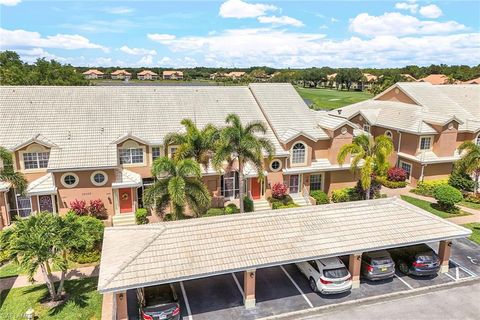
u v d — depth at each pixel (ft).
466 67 498.28
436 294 66.39
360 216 72.38
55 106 106.11
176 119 111.24
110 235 67.00
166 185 77.56
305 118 120.67
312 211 72.84
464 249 83.82
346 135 114.21
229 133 86.02
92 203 95.09
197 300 64.44
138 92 116.67
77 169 92.43
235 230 66.08
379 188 114.73
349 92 505.25
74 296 64.85
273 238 64.85
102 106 109.50
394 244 66.08
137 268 56.44
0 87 106.83
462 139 133.18
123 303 55.47
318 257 62.23
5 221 92.89
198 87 124.77
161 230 64.80
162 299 57.77
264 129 91.35
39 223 61.26
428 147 128.16
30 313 57.06
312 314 60.90
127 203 99.25
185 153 87.30
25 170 95.45
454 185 123.44
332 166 113.70
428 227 70.69
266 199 109.60
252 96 126.72
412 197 118.83
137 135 103.60
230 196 110.01
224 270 57.77
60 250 60.59
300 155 111.55
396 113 142.72
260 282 69.87
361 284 69.21
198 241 62.95
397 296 65.67
